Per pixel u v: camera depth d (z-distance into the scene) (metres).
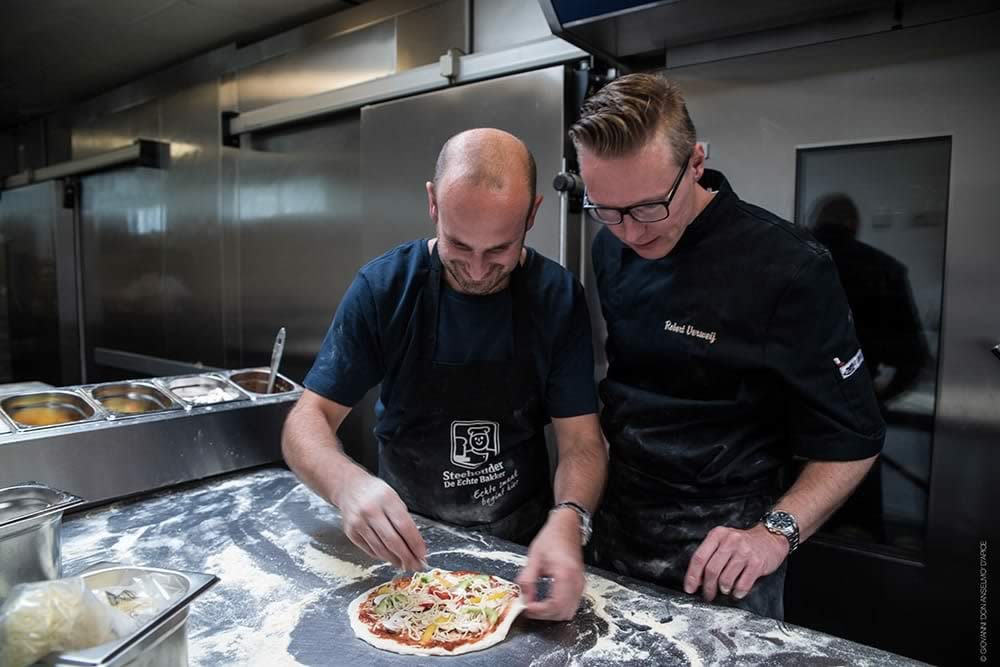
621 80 1.08
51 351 4.29
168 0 2.46
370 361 1.36
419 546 1.10
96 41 2.92
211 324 3.26
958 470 1.47
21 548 0.88
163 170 3.42
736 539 1.06
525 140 1.90
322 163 2.66
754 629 1.00
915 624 1.54
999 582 1.44
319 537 1.35
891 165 1.50
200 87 3.13
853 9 1.46
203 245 3.25
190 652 0.96
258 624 1.04
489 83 1.97
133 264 3.72
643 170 1.00
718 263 1.19
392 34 2.36
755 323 1.16
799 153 1.60
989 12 1.36
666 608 1.06
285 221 2.84
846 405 1.14
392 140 2.22
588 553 1.61
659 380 1.29
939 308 1.47
